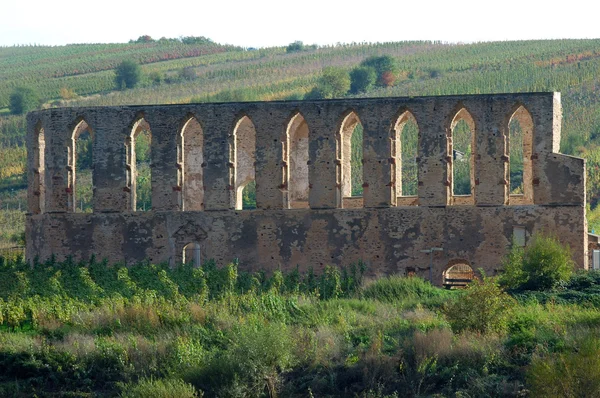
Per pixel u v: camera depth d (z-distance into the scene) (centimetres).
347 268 15462
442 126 15325
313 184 15675
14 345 11638
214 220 15900
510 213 15025
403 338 11294
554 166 14938
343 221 15525
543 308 12419
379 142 15525
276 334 10875
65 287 14312
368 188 15500
